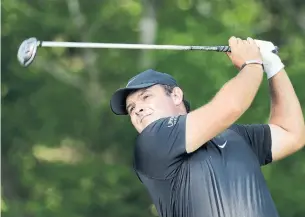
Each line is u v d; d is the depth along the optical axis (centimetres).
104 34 5575
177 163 1009
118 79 5575
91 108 5597
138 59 5484
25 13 5575
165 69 4853
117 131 5516
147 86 1054
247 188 995
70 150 5672
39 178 5444
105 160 5588
